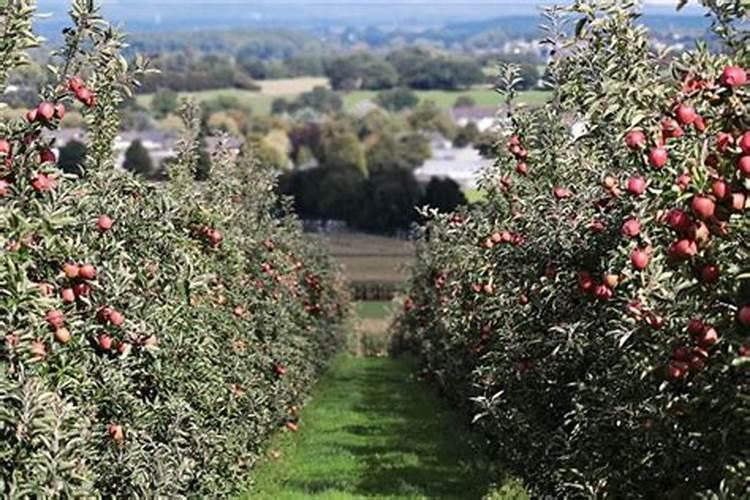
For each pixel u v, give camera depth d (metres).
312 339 31.47
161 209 9.73
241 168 21.66
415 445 22.30
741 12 7.12
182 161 16.75
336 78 164.75
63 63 7.99
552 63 12.86
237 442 15.12
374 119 125.75
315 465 20.25
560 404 12.18
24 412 6.40
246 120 115.50
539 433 12.30
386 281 72.00
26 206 7.18
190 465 10.30
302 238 32.06
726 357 6.59
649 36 9.27
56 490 6.50
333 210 88.62
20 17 7.30
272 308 19.81
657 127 7.12
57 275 7.72
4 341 6.67
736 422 6.92
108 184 9.53
